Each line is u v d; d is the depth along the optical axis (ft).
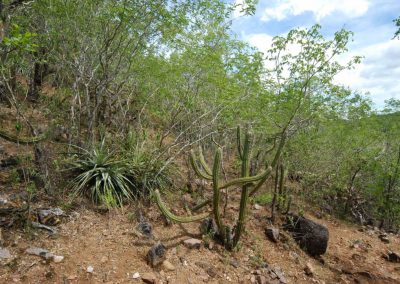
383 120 26.96
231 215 17.43
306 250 16.89
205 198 18.53
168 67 19.35
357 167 26.81
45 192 13.80
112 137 19.62
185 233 14.48
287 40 16.96
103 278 10.43
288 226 17.87
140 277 10.88
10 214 11.69
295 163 25.29
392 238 22.41
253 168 21.72
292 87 18.01
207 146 24.94
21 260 10.09
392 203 25.03
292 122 19.34
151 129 23.84
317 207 24.31
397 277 16.61
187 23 17.08
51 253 10.73
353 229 22.45
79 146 17.62
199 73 19.42
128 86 22.47
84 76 18.93
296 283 13.93
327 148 26.55
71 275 10.14
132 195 16.05
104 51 17.29
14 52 13.69
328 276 15.38
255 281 12.91
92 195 14.52
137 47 17.83
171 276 11.53
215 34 18.98
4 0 13.24
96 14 16.56
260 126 20.31
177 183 18.95
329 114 21.15
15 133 17.24
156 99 21.89
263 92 19.04
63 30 16.90
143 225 13.70
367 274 15.99
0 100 20.06
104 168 15.56
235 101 18.34
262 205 20.16
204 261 12.99
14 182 13.48
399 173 24.09
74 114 19.49
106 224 13.46
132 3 15.37
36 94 22.00
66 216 13.03
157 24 16.81
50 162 15.26
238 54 19.39
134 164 16.75
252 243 15.66
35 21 17.79
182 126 20.98
